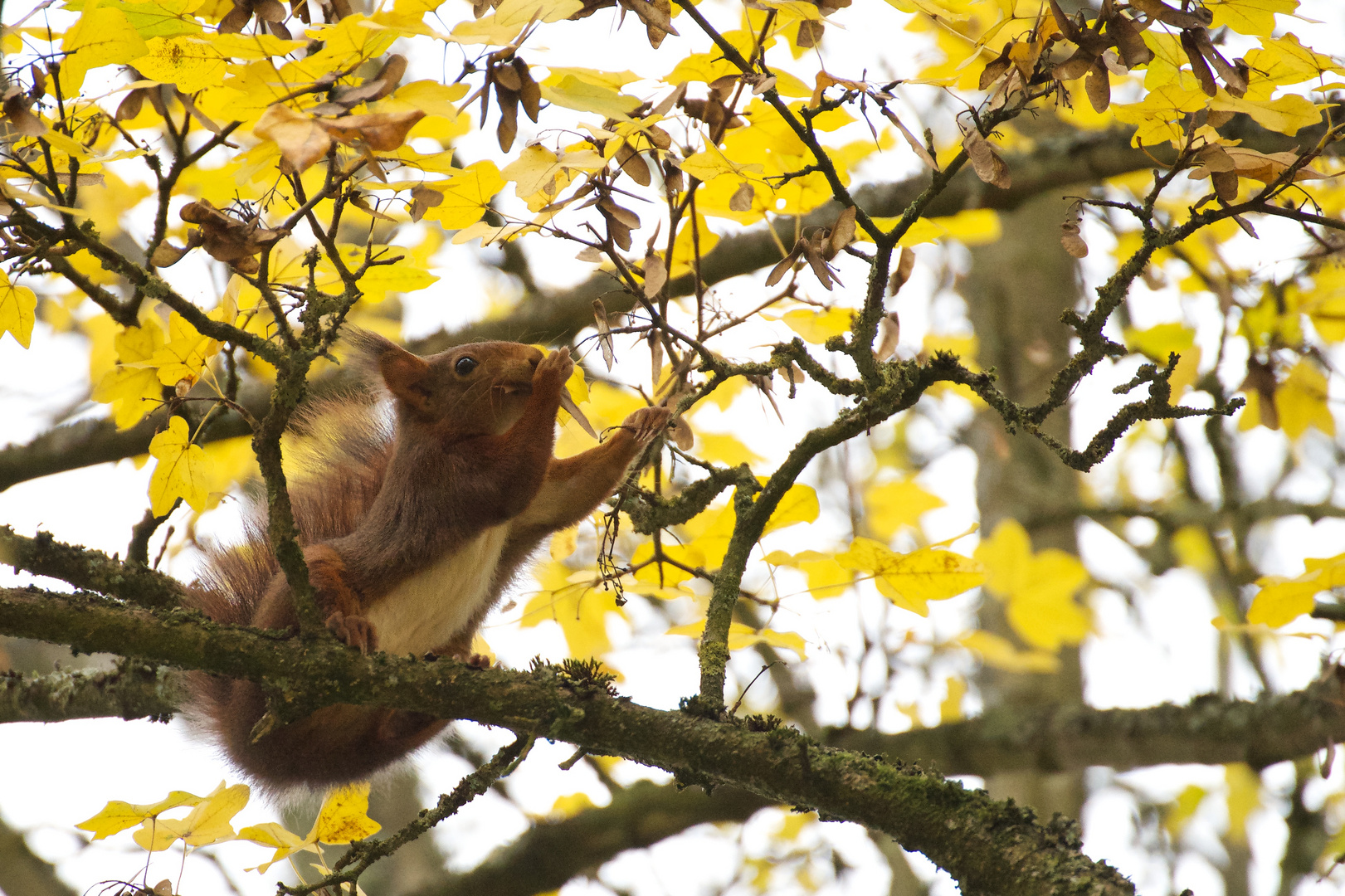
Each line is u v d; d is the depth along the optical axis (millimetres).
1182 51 5066
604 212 5770
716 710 5324
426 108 3852
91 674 7527
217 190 7855
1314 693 10203
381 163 4863
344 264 4715
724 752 5105
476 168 5723
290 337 4863
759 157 6402
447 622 7156
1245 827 13898
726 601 5926
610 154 5312
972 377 5699
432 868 11531
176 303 4832
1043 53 4887
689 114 5840
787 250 10016
